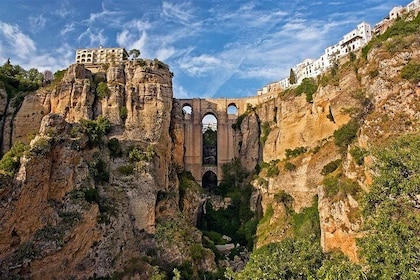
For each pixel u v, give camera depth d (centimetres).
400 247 2509
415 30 6906
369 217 3025
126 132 7550
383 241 2603
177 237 6925
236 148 10756
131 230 6512
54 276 5141
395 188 2820
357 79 7631
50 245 5031
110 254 5947
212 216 9394
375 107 6156
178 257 6644
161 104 8038
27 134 7531
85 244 5647
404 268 2398
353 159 5900
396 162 2934
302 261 3447
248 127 10562
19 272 4744
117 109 7738
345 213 5444
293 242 3953
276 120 10194
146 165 7156
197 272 6575
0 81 8019
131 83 8056
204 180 11012
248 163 10262
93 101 7775
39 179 5103
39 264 4941
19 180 4838
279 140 9562
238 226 9019
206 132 12175
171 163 8412
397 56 6328
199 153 10681
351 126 7050
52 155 5488
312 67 12750
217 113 11081
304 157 8412
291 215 7981
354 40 11619
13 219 4716
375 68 6712
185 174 9288
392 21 8750
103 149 6900
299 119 9225
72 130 6191
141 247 6569
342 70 8325
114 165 6981
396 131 5462
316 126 8569
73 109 7594
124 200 6644
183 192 8562
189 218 8419
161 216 7225
